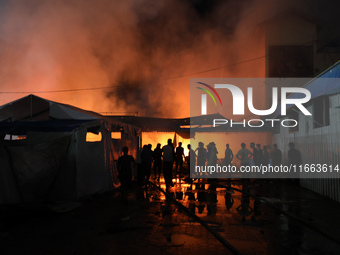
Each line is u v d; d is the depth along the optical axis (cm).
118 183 1335
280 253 488
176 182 1545
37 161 845
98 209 834
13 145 973
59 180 929
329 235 575
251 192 1170
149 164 1390
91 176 1056
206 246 519
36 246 513
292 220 714
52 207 801
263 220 714
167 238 564
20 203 798
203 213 783
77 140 969
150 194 1120
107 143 1221
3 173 791
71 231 608
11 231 607
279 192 1176
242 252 490
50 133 973
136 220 706
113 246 515
